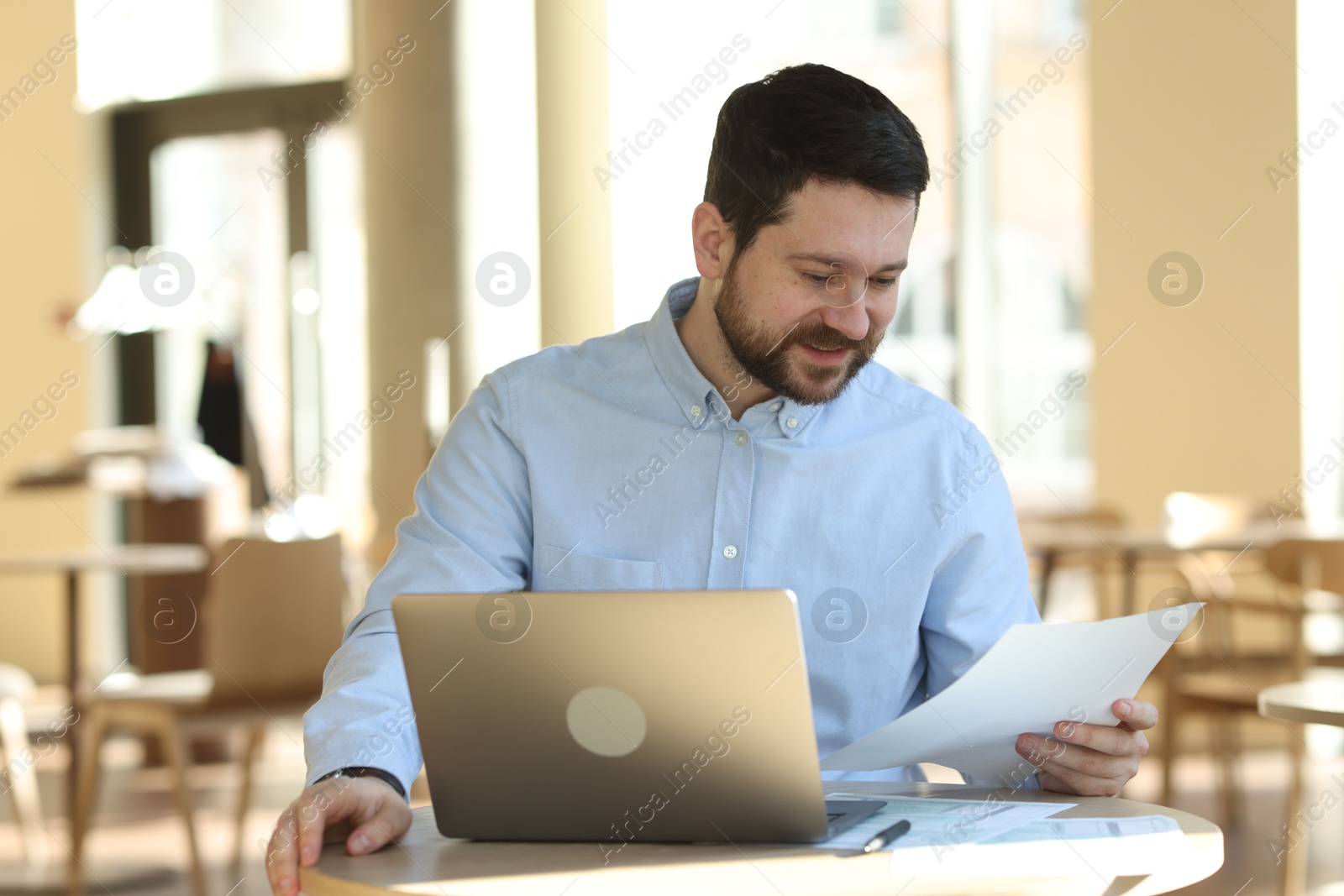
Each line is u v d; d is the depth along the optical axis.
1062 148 5.21
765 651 0.98
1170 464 4.80
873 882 0.91
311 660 3.01
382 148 4.33
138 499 4.77
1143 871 0.94
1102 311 4.93
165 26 5.91
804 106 1.23
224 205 5.96
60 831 3.65
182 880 3.12
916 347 5.50
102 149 6.05
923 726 1.12
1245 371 4.66
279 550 2.95
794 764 0.99
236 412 5.77
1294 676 3.25
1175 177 4.77
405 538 1.41
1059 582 5.05
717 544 1.37
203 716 2.94
